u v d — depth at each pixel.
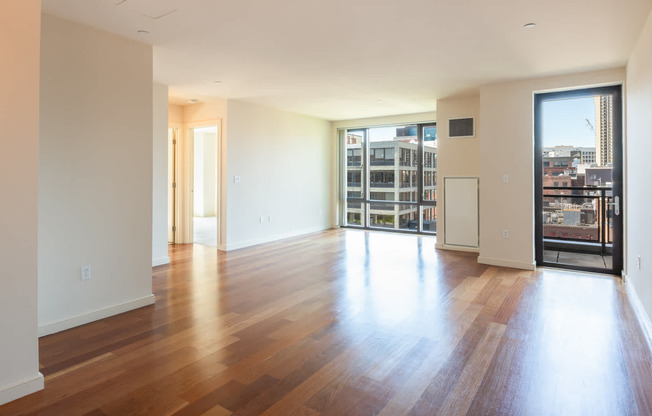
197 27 3.16
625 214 4.31
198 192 11.66
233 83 5.04
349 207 8.74
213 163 11.92
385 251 6.11
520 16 2.96
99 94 3.18
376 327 3.01
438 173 6.30
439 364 2.41
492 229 5.14
